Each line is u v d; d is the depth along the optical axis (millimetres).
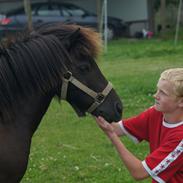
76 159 6480
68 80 3598
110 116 3730
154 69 13438
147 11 24750
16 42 3607
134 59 15883
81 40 3635
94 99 3691
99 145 7098
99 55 3701
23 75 3525
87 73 3650
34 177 5887
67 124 8273
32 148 6996
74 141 7336
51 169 6137
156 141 3557
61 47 3559
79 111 3770
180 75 3369
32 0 25188
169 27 24281
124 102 9445
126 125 3766
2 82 3502
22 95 3582
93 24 22172
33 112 3637
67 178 5863
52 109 9258
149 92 10297
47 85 3578
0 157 3441
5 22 20422
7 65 3521
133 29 25109
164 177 3367
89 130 7887
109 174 5949
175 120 3416
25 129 3604
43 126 8172
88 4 25656
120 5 25219
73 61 3607
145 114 3723
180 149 3318
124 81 11547
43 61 3521
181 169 3402
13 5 25359
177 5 25484
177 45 18922
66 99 3729
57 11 22328
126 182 5703
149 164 3363
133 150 6797
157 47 18406
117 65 14578
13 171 3512
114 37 23609
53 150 6906
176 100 3363
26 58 3525
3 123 3525
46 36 3598
